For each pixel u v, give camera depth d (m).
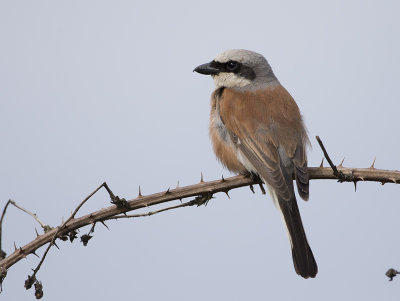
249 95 10.47
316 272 8.19
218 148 10.42
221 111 10.38
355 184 7.50
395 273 6.12
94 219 7.05
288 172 9.30
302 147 9.48
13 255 6.66
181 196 7.57
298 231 8.58
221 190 8.00
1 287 6.52
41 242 6.79
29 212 6.93
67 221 6.68
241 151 9.84
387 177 7.41
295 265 8.31
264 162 9.41
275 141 9.53
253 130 9.75
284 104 10.10
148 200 7.36
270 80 10.90
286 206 8.81
